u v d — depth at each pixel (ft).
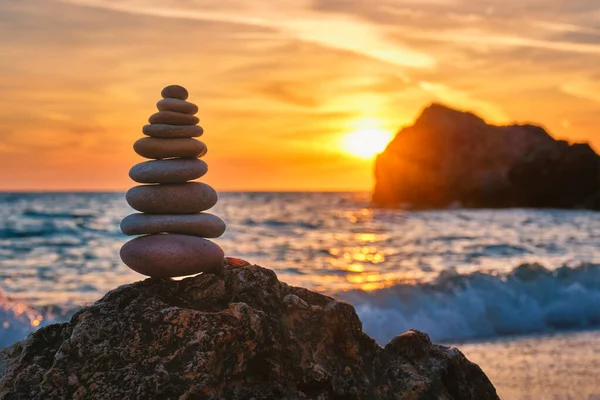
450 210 221.46
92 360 13.97
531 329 35.73
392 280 51.60
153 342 14.20
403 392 15.47
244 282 15.75
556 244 85.56
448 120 258.98
